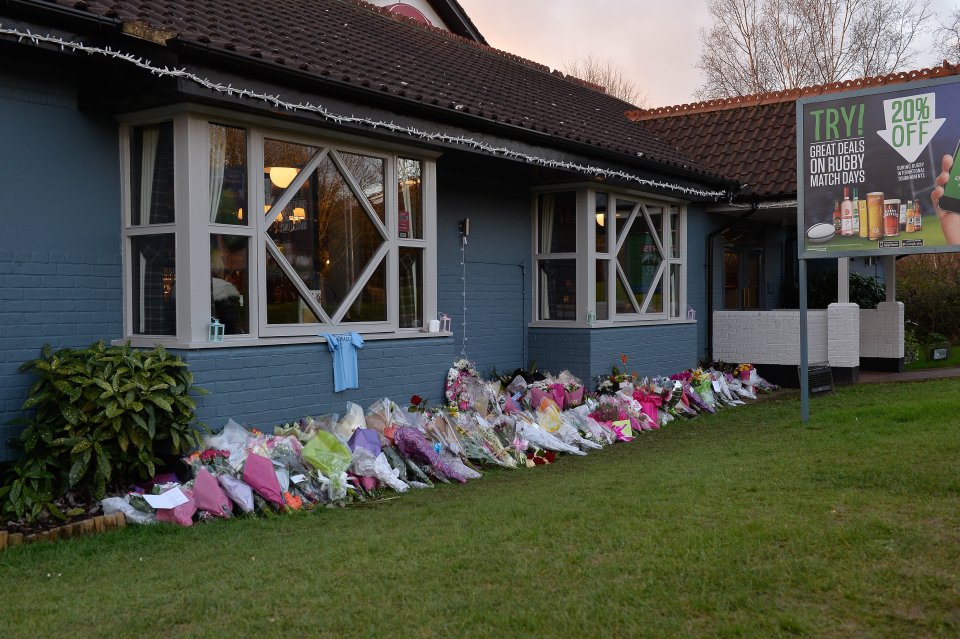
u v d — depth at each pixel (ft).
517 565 15.23
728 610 12.95
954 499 18.19
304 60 24.32
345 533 17.99
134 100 21.34
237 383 22.88
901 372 47.75
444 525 18.33
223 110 22.30
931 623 12.14
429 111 26.71
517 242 36.65
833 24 97.91
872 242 28.66
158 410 20.26
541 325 37.14
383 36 37.17
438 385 29.25
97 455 19.10
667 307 41.52
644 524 17.39
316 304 25.27
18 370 20.52
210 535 18.02
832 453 23.89
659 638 12.08
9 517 18.79
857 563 14.47
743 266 50.52
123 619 13.19
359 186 26.55
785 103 49.29
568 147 32.83
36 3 18.99
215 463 20.51
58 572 15.74
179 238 21.94
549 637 12.20
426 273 29.04
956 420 27.91
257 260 23.52
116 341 22.63
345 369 25.63
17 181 20.74
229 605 13.66
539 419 29.22
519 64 49.44
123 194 22.86
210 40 20.63
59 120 21.59
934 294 61.46
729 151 47.42
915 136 27.78
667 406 35.01
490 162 31.73
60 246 21.58
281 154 24.36
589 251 36.19
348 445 22.90
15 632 12.76
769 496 19.30
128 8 22.18
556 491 21.34
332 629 12.67
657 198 40.37
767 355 44.65
